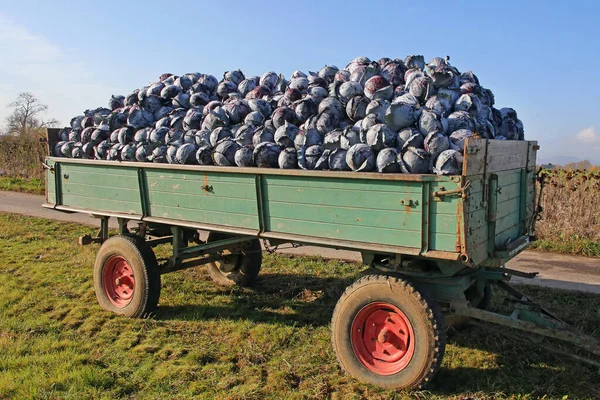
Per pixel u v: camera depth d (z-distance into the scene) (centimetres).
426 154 389
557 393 399
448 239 363
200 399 390
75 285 684
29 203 1519
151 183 556
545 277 750
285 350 485
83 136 662
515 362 454
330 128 483
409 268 436
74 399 385
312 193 426
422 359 386
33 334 514
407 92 495
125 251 572
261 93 614
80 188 640
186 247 590
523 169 482
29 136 2234
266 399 392
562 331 405
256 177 458
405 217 380
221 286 707
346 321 418
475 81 535
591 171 1099
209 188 500
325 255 883
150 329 538
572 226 997
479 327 515
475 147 365
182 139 563
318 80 571
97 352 473
